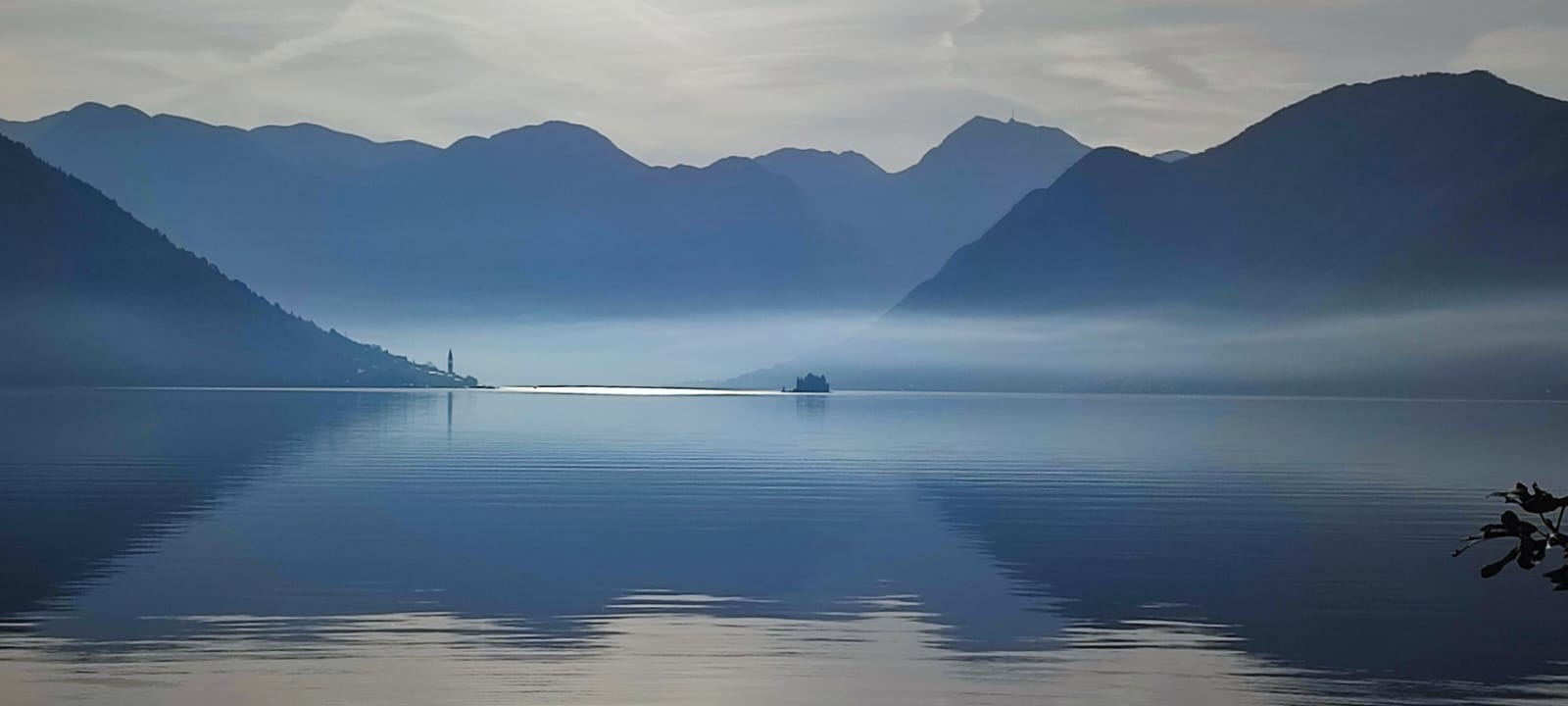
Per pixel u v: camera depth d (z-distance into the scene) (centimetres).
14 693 1995
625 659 2241
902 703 1991
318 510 4206
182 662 2189
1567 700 2016
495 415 12388
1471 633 2448
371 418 11394
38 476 5331
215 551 3312
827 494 4831
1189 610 2658
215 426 9675
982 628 2489
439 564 3156
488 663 2202
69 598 2692
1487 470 6094
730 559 3269
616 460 6488
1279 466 6353
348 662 2198
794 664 2212
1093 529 3878
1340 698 2027
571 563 3195
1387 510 4338
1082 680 2122
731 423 11056
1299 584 2925
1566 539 1066
